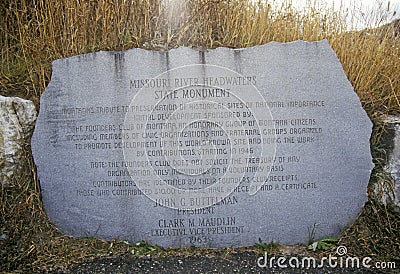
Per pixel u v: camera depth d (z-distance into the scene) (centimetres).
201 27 206
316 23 212
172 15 210
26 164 167
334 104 161
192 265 146
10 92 179
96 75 160
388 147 169
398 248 153
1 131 163
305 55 160
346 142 161
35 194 163
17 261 145
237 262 149
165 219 159
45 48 193
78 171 160
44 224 160
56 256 149
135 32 200
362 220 161
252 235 160
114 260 149
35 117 170
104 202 160
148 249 156
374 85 200
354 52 202
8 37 210
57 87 160
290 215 161
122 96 160
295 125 160
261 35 206
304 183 161
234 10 212
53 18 200
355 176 162
